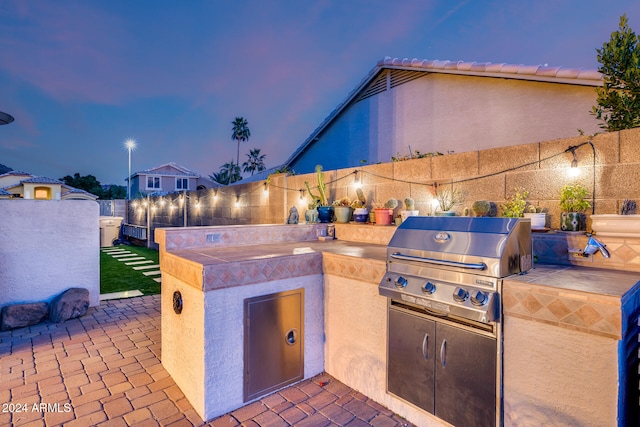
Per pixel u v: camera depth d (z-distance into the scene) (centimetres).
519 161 302
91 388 296
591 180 259
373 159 932
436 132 784
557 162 278
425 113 809
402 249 243
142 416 255
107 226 1410
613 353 160
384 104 907
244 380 270
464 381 214
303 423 249
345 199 458
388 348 263
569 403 174
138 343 398
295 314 302
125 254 1136
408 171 396
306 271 308
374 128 934
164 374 321
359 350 290
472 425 211
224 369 259
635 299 179
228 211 838
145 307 542
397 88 874
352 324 296
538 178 289
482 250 206
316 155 1133
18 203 482
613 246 231
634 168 238
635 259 221
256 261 273
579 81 565
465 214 338
